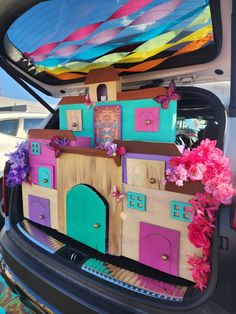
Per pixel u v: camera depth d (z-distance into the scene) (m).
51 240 1.49
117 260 1.30
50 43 1.45
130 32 1.31
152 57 1.55
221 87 1.55
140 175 1.15
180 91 1.52
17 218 1.70
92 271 1.20
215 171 0.94
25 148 1.63
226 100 1.40
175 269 1.10
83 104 1.43
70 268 1.22
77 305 1.09
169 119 1.11
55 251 1.36
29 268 1.30
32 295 1.31
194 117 2.37
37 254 1.35
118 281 1.14
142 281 1.14
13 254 1.42
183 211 1.04
